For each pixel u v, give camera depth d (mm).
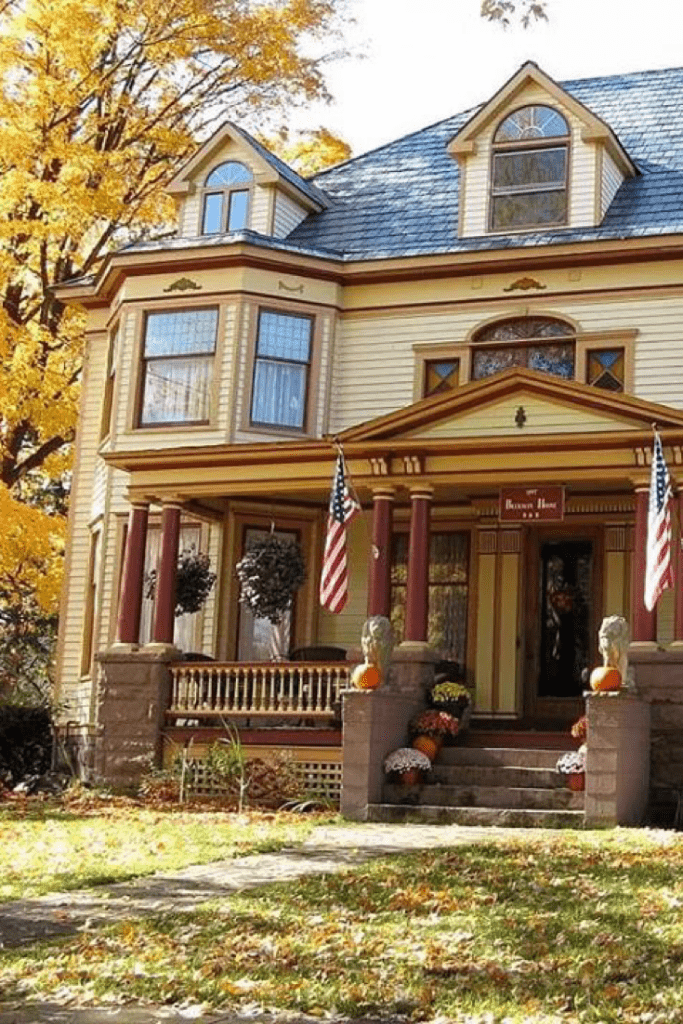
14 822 14258
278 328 21250
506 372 17953
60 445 26750
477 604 20703
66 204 23297
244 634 21188
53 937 8117
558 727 19969
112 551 21703
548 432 17922
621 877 10266
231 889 9781
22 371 23062
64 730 21672
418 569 18375
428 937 8062
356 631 21078
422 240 21766
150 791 18000
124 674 19312
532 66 21312
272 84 27062
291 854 11688
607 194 21141
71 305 23828
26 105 23875
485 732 17953
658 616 19219
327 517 21484
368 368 21484
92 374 23406
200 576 20297
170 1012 6410
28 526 22922
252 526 21328
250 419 20828
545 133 21312
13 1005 6527
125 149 26375
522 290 20844
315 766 18125
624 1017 6359
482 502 20766
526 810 15047
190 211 22609
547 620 20672
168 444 21016
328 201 23406
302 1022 6273
